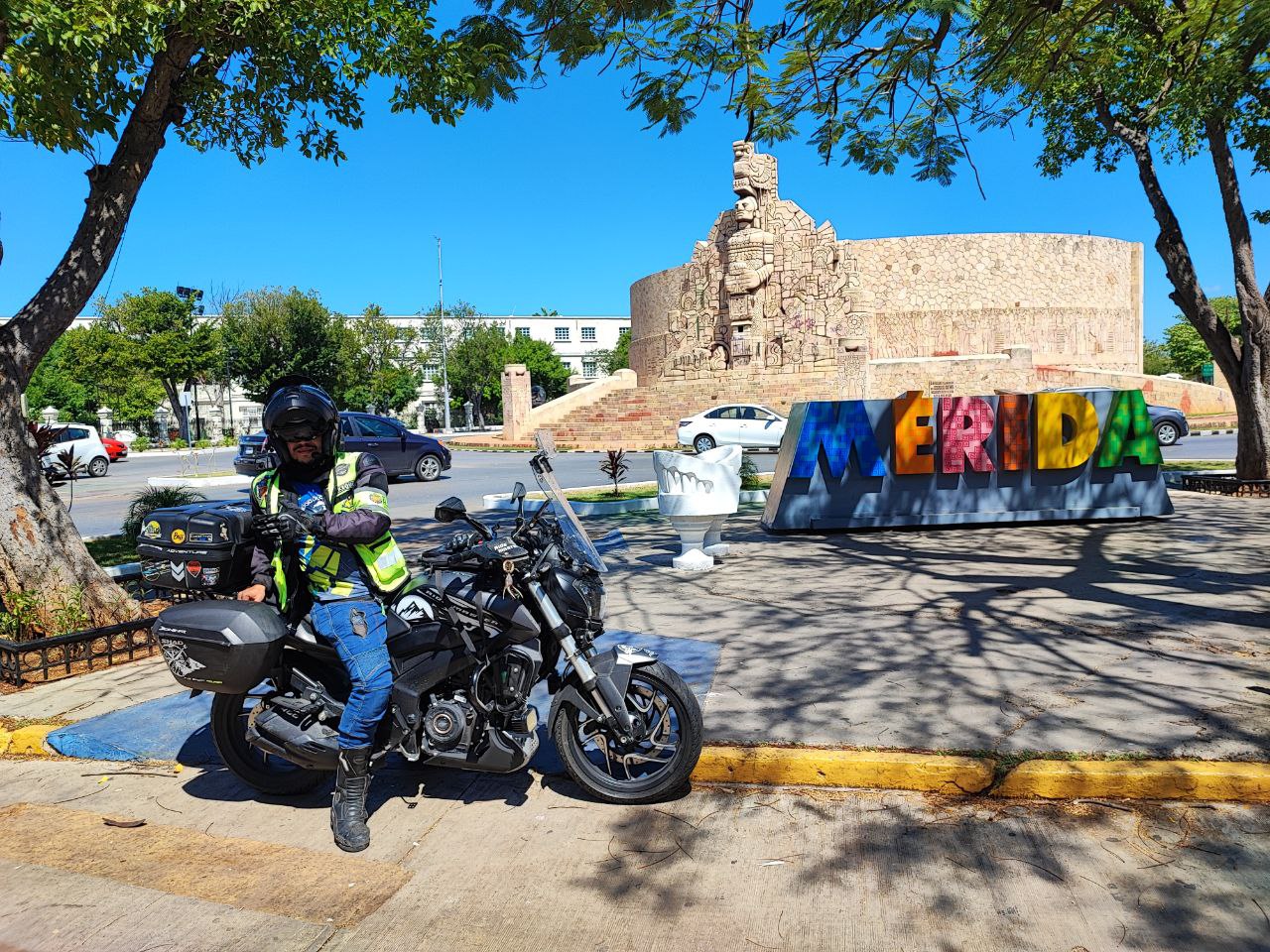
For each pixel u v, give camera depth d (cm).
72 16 523
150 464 3020
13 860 335
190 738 455
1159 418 2078
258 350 4575
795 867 317
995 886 299
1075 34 775
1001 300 3516
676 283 3866
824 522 1019
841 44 744
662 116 797
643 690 384
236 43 670
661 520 1202
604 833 349
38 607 588
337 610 344
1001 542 908
